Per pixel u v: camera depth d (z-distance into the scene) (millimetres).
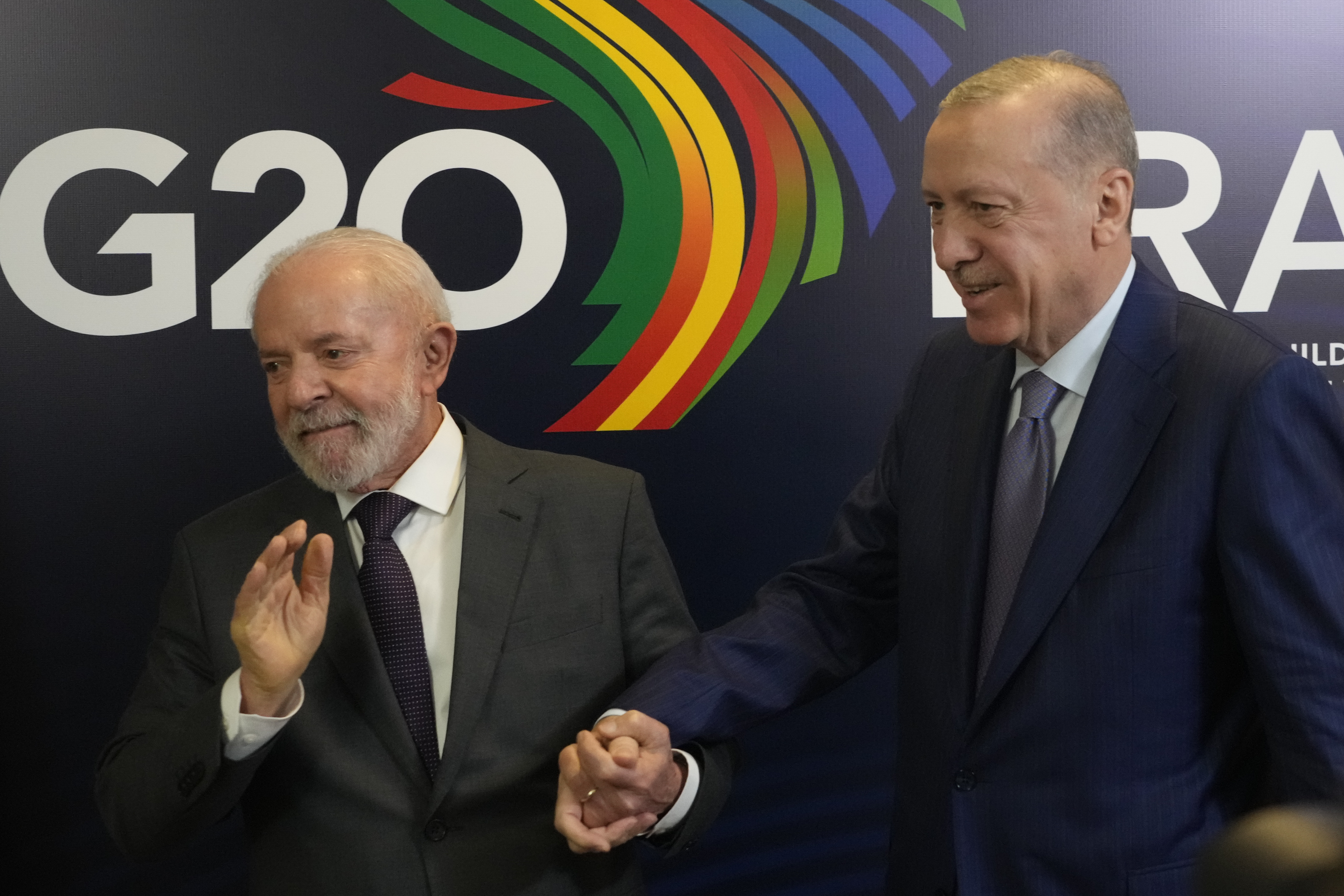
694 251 2467
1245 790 1531
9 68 2363
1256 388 1432
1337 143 2465
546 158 2441
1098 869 1478
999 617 1594
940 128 1531
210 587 1721
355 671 1646
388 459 1683
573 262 2455
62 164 2379
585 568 1768
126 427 2410
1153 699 1469
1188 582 1463
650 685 1687
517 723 1674
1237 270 2475
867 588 1868
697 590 2504
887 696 2549
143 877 2445
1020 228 1490
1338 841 342
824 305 2482
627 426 2480
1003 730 1542
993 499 1640
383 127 2420
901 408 1879
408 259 1743
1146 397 1517
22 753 2418
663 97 2449
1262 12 2451
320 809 1625
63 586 2412
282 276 1681
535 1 2426
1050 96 1487
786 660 1786
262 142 2406
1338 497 1431
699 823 1667
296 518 1764
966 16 2455
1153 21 2453
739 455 2498
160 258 2398
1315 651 1373
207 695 1548
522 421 2465
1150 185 2469
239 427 2430
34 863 2426
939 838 1616
